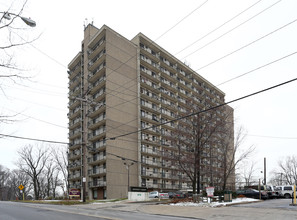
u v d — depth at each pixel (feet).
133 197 105.09
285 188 111.14
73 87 184.44
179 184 180.86
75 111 182.80
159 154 164.25
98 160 139.44
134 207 70.08
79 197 139.03
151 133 165.48
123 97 151.74
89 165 148.87
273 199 99.25
